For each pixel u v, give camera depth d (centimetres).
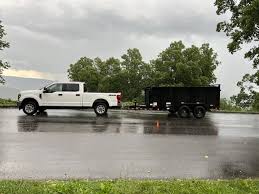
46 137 1597
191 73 6569
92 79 8069
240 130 2131
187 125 2295
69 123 2152
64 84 2733
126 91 7425
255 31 3381
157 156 1279
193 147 1488
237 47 3681
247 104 6494
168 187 852
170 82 6700
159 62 6838
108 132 1828
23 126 1941
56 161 1150
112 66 7875
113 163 1147
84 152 1301
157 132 1898
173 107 2930
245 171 1105
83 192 777
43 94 2691
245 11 3088
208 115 3344
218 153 1380
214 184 898
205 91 2930
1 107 3509
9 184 822
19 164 1095
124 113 3148
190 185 880
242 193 841
